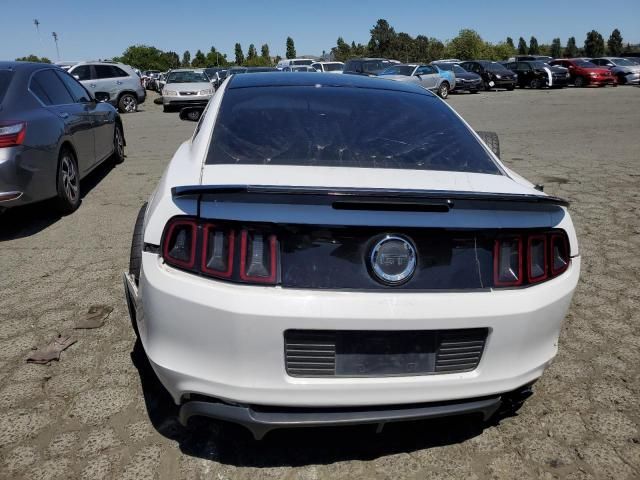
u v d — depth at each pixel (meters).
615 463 2.14
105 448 2.17
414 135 2.49
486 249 1.93
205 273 1.83
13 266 3.94
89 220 5.00
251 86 2.84
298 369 1.84
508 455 2.18
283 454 2.16
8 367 2.70
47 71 5.37
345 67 23.95
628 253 4.36
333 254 1.82
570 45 105.50
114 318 3.19
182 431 2.27
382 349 1.86
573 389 2.61
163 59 82.00
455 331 1.89
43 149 4.53
